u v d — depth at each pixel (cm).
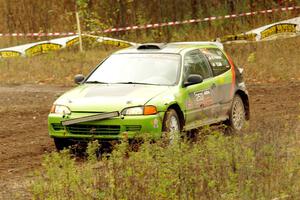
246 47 7281
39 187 2309
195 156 2422
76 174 2377
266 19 8106
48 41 7481
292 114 4384
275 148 2617
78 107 3366
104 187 2275
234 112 3994
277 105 4912
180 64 3653
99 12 8381
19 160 3331
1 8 8525
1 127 4247
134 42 8150
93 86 3562
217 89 3831
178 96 3484
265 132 2775
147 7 8319
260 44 7306
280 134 2864
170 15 8269
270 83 6072
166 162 2361
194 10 8250
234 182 2294
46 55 7306
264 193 2255
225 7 8194
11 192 2644
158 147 2464
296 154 2670
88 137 3328
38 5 8462
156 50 3766
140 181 2242
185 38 8050
